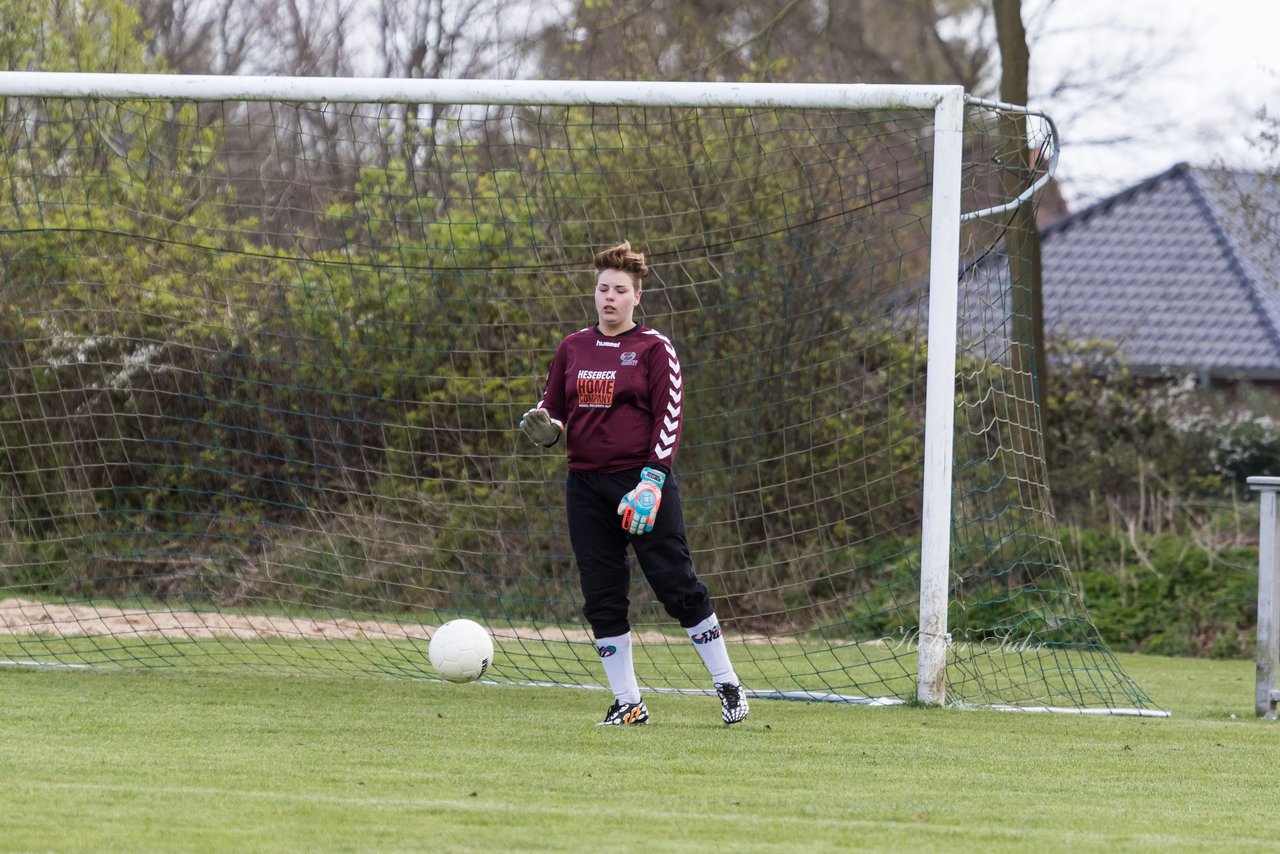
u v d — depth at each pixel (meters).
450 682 23.58
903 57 81.06
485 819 12.41
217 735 17.48
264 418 35.91
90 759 15.34
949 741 18.58
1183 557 46.16
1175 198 81.50
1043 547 30.81
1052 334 59.75
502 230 36.72
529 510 36.50
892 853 11.50
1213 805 14.37
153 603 35.69
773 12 60.69
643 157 40.38
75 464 39.22
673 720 20.30
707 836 11.95
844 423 41.78
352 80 24.97
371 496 35.44
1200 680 32.31
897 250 41.00
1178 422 56.81
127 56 51.62
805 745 17.77
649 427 19.28
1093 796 14.68
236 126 42.69
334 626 31.47
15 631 31.27
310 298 35.06
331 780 14.28
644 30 54.38
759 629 38.66
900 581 34.19
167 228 35.78
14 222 37.56
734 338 40.66
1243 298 73.06
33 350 38.44
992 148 26.45
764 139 40.22
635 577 36.38
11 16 49.28
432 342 36.06
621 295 19.45
